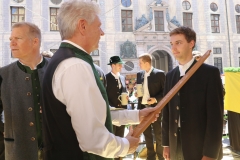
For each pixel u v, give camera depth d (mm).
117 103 4594
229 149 5371
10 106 1910
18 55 1964
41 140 1916
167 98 1569
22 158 1845
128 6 20391
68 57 1203
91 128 1090
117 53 19781
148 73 4543
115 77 4660
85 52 1300
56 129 1206
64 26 1293
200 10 21984
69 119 1188
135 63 19984
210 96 1958
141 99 4680
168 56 22156
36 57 2066
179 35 2148
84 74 1155
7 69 2016
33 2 18625
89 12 1295
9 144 1876
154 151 4375
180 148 2117
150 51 20406
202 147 1977
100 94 1194
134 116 1605
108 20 19859
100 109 1173
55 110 1187
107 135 1121
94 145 1089
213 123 1910
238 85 4836
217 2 22422
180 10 21484
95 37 1342
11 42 1973
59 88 1159
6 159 1896
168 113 2426
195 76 2039
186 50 2160
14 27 1985
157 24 20844
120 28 20016
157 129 4273
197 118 1999
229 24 22391
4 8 18094
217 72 2010
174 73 2316
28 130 1882
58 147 1201
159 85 4453
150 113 1554
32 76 1984
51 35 18734
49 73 1219
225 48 22188
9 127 1905
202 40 21797
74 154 1189
